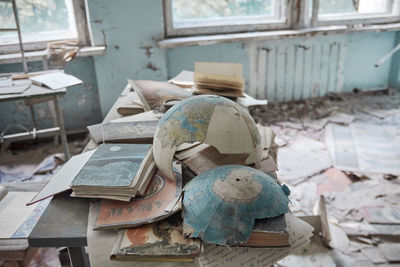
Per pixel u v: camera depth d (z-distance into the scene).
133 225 0.90
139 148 1.19
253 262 0.85
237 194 0.86
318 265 1.67
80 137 3.28
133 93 2.01
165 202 0.96
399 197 2.16
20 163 2.79
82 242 0.91
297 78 3.85
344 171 2.46
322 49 3.80
